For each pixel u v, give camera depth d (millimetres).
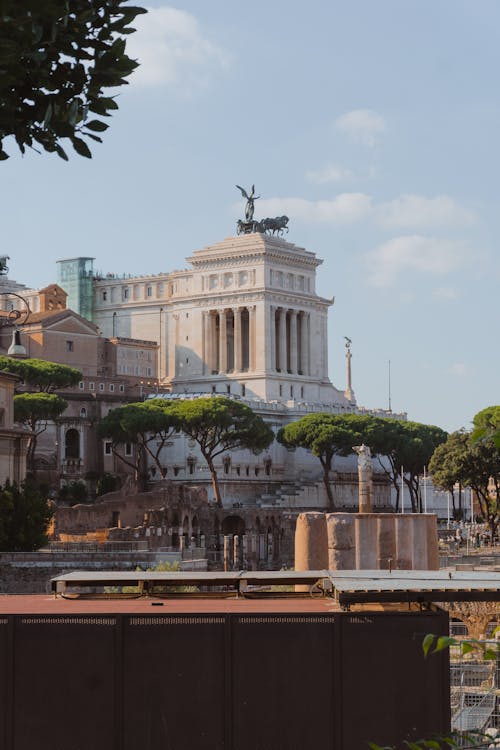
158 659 39844
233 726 39750
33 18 25188
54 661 39719
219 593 48312
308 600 46625
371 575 47688
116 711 39719
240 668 39906
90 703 39719
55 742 39594
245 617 40000
